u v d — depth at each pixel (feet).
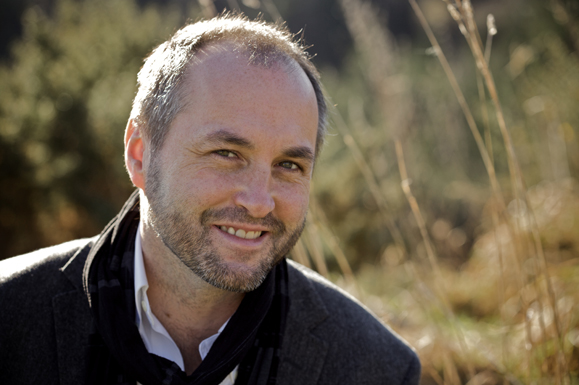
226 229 3.32
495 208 5.50
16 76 17.46
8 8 28.19
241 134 3.19
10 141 15.70
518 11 26.32
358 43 10.75
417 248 9.18
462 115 16.60
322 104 3.94
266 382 3.85
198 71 3.35
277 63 3.38
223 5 16.46
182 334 3.90
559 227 10.30
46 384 3.63
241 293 3.95
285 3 33.53
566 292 7.39
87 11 19.97
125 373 3.64
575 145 12.21
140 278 3.77
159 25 20.49
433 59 19.38
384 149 16.58
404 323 8.89
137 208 4.10
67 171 16.29
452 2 5.44
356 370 4.17
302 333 4.20
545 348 5.22
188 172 3.27
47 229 16.47
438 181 15.88
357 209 18.70
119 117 16.56
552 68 12.45
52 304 3.77
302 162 3.46
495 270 10.78
